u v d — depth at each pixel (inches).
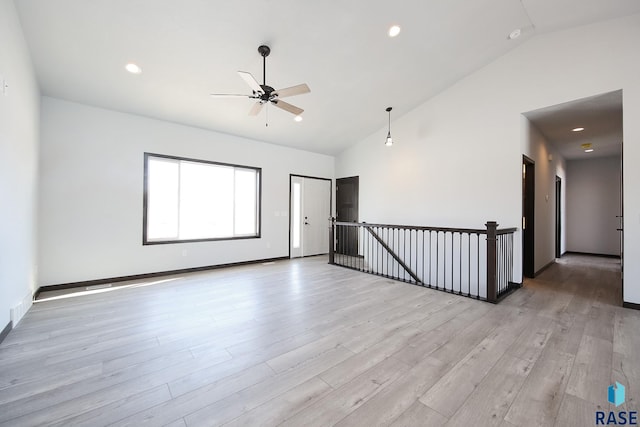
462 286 175.5
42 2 97.1
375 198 235.5
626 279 118.6
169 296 136.9
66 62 124.8
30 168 122.4
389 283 161.9
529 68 145.6
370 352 82.8
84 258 153.9
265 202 234.4
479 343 88.0
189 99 160.4
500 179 156.1
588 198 271.9
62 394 64.2
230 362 77.8
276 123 203.2
